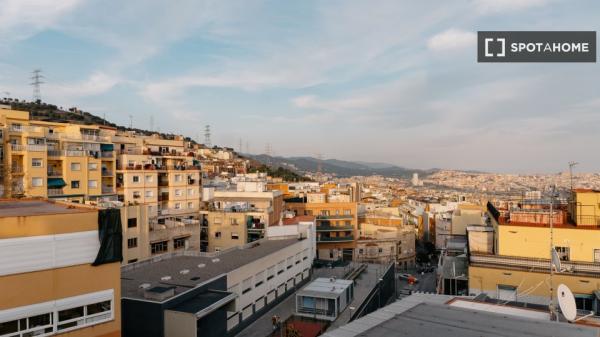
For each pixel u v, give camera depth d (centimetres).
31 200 2648
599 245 3503
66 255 2012
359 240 10475
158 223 6569
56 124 8062
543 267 3509
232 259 4603
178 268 4159
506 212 4172
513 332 1520
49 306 1955
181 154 9662
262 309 4594
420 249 13112
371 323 1662
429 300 2141
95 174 7156
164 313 2989
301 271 5816
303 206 10294
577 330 1537
